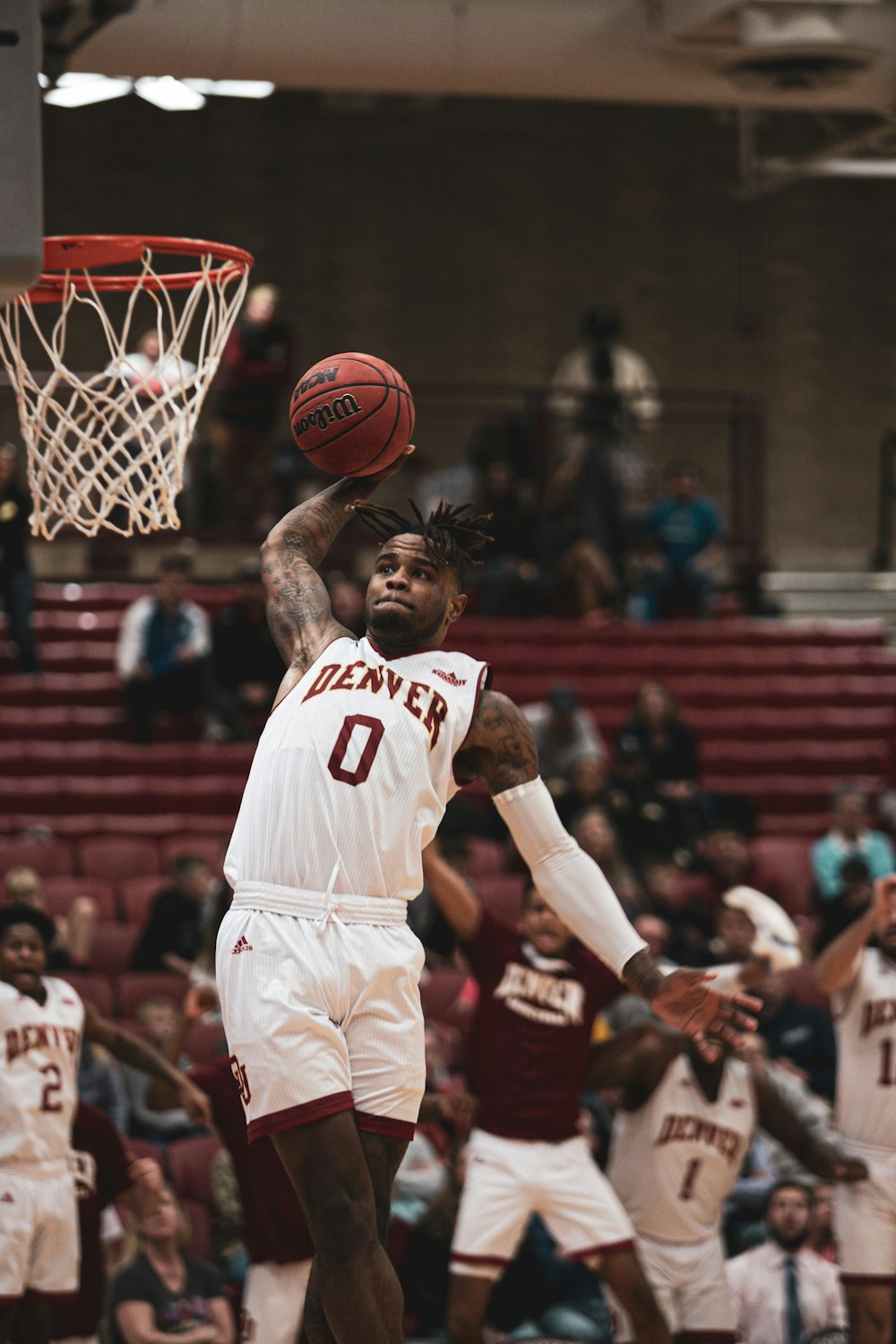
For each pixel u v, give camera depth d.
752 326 26.77
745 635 19.45
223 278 5.93
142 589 19.05
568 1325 9.05
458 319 25.86
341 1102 4.24
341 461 4.95
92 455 5.77
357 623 16.02
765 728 17.72
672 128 26.61
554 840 4.73
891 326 27.39
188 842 13.98
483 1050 8.33
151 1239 8.37
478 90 15.33
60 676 17.19
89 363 8.10
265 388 20.59
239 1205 8.62
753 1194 9.71
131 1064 7.99
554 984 8.30
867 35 14.61
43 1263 7.46
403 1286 9.13
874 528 27.30
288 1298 7.81
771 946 8.39
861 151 24.38
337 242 25.48
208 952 10.48
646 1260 8.46
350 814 4.40
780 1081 9.79
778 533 26.83
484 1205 8.13
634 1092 8.59
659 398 22.00
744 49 14.64
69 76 14.48
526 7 15.02
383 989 4.35
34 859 13.63
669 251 26.61
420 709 4.54
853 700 18.50
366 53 14.74
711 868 13.46
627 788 14.33
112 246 5.70
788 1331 8.83
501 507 20.23
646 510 23.27
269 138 25.19
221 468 20.92
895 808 15.85
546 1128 8.20
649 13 15.15
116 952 12.27
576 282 26.28
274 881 4.39
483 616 19.61
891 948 8.54
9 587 16.83
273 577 4.89
